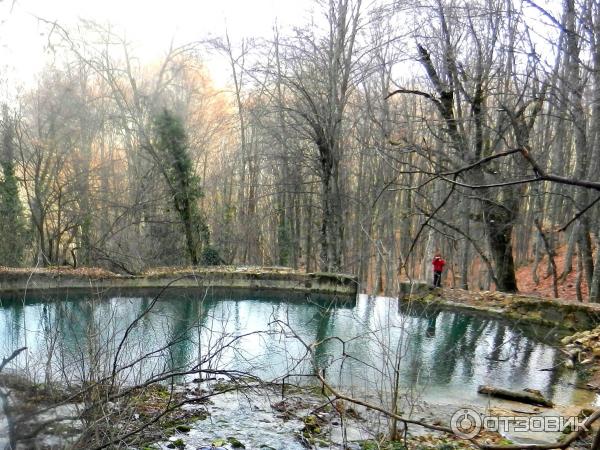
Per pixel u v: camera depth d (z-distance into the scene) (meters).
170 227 20.39
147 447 4.30
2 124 18.22
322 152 19.03
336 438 4.95
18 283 14.28
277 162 25.39
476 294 14.30
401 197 24.39
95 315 6.25
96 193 20.70
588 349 9.64
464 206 14.54
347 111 23.03
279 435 4.96
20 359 5.17
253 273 17.08
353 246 24.73
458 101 13.23
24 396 3.12
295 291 17.05
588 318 11.59
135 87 20.73
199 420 5.27
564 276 19.11
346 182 24.12
